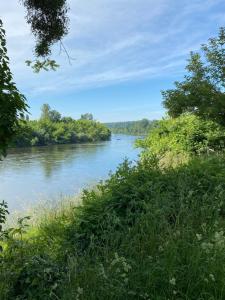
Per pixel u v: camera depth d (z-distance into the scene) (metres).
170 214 5.01
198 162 6.82
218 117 14.12
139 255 3.98
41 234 6.68
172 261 3.62
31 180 28.33
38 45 6.59
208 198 5.32
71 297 3.43
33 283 3.82
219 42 14.32
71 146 77.31
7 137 4.36
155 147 18.03
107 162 40.31
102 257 4.21
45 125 86.44
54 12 6.34
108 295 3.42
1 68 4.21
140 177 6.05
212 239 3.88
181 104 14.24
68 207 9.05
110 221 5.16
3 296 3.94
